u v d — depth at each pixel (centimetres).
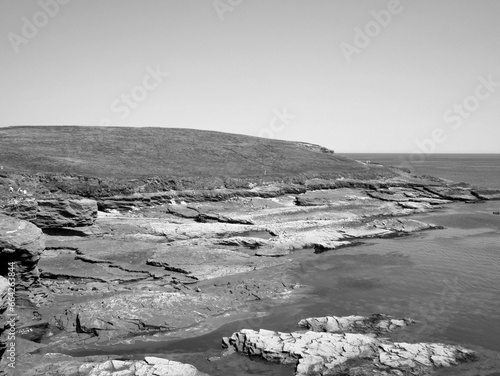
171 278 2478
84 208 3284
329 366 1447
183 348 1667
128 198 4412
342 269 2758
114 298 2022
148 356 1580
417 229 4103
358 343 1592
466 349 1584
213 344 1698
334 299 2206
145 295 2062
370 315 1958
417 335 1742
